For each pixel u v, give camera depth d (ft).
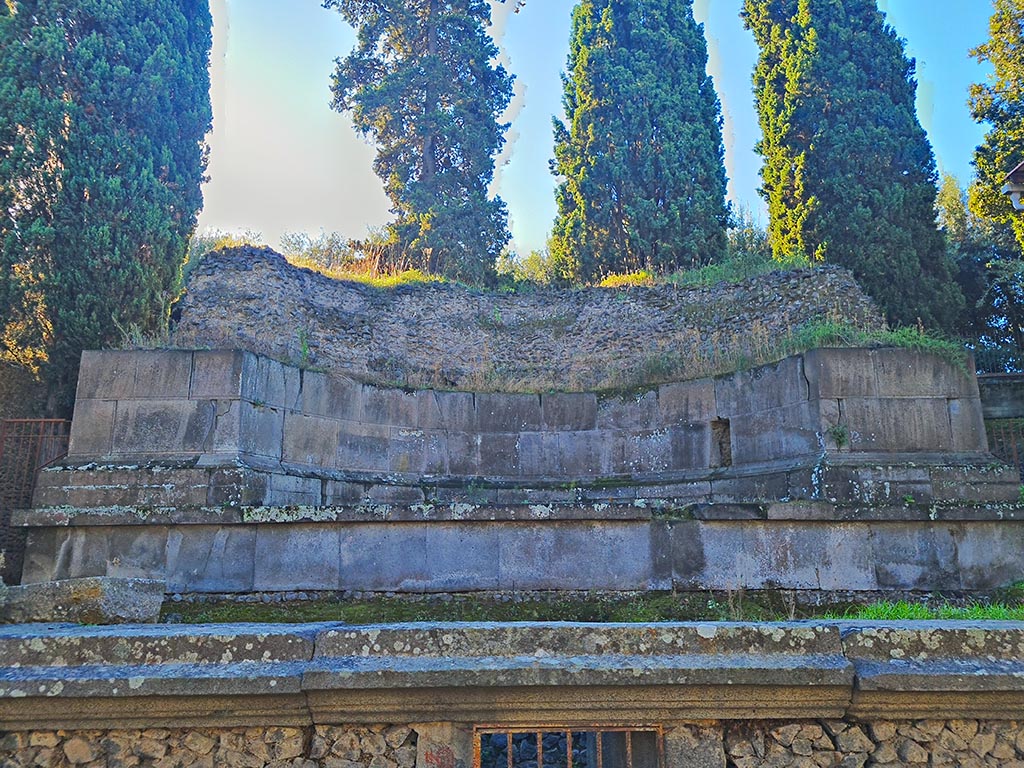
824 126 60.44
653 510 25.14
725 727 10.14
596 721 10.00
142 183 42.65
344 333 49.06
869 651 10.24
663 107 70.13
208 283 45.78
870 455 33.88
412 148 83.15
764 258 61.93
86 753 9.75
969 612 21.29
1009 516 26.30
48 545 27.04
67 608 14.26
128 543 26.30
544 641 10.20
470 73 85.05
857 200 58.08
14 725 9.75
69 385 39.45
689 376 43.39
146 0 45.16
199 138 47.80
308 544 25.11
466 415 44.06
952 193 75.82
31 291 38.99
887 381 34.81
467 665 9.87
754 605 24.27
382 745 9.88
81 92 41.91
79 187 40.60
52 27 41.01
